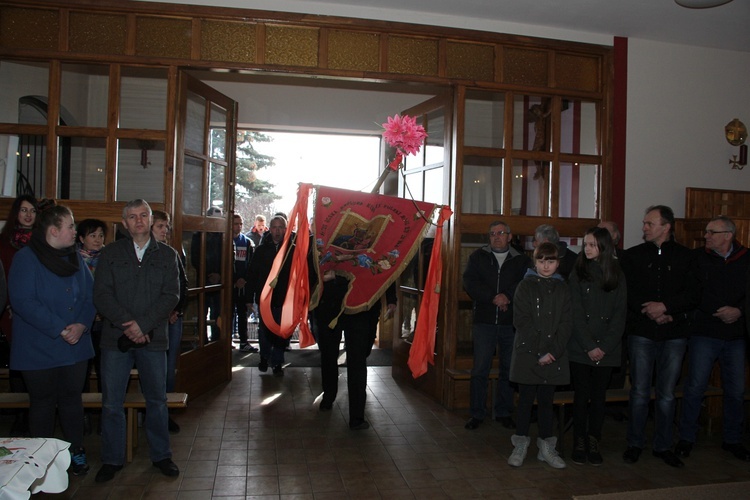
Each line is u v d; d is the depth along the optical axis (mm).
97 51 4359
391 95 7270
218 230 5270
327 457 3691
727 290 3805
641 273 3752
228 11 4484
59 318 3084
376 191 4090
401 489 3248
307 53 4660
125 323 3105
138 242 3262
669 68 5332
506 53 4969
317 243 4051
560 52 5094
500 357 4363
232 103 5496
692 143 5387
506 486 3324
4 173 4352
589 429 3729
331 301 4512
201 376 4980
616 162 5188
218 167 5387
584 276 3648
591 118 5250
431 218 4191
